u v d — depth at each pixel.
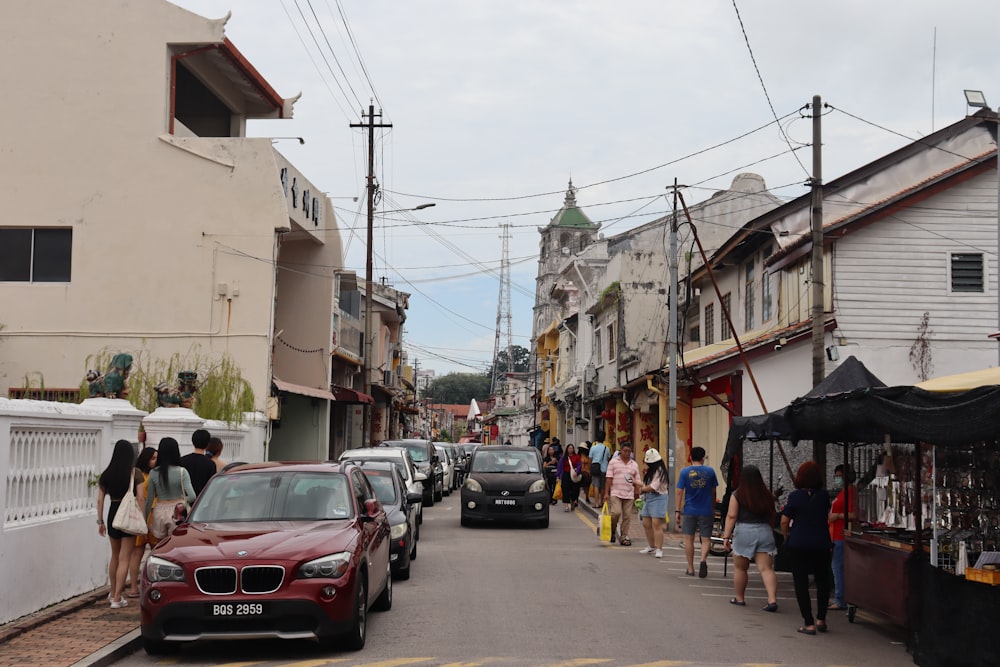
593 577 14.07
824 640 9.91
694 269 30.62
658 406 31.05
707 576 14.77
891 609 9.67
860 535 10.73
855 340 19.36
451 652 8.73
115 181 23.69
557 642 9.25
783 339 20.23
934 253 19.62
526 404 84.44
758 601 12.47
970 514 8.98
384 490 14.43
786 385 20.69
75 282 23.45
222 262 23.50
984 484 9.05
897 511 10.61
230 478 10.09
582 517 25.77
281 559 8.30
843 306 19.45
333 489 9.98
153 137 23.70
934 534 8.88
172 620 8.17
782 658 8.86
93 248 23.52
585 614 10.88
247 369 23.16
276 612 8.16
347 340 35.97
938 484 9.05
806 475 10.53
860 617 11.46
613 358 37.19
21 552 9.46
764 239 23.42
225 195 23.69
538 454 23.84
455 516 25.53
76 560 10.91
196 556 8.35
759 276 23.97
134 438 12.37
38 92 23.80
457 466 41.06
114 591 10.30
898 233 19.64
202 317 23.38
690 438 27.72
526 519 22.16
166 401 14.57
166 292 23.44
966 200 19.69
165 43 23.75
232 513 9.66
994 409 7.19
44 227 23.61
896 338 19.38
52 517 10.32
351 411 38.97
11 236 23.64
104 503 11.09
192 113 27.50
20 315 23.34
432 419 124.81
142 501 10.48
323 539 8.75
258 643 9.16
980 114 17.48
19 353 23.19
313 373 29.84
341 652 8.73
